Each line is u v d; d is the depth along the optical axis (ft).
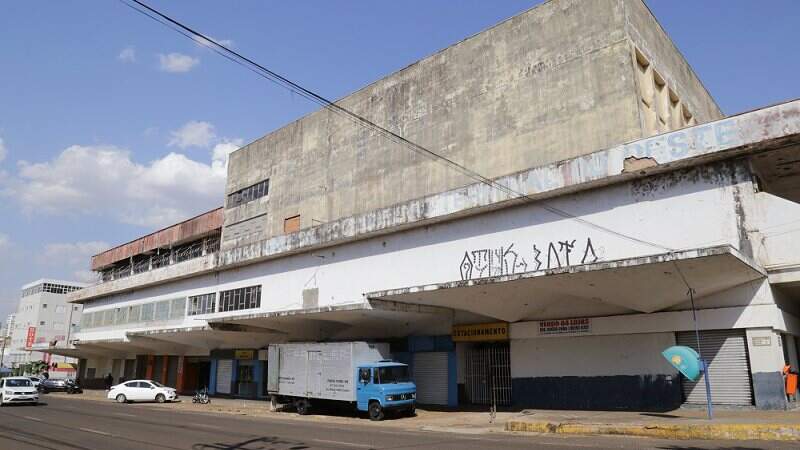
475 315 79.25
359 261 90.33
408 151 101.24
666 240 58.59
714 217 56.18
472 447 40.04
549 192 66.59
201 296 127.34
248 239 136.05
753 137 53.26
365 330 94.12
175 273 134.31
